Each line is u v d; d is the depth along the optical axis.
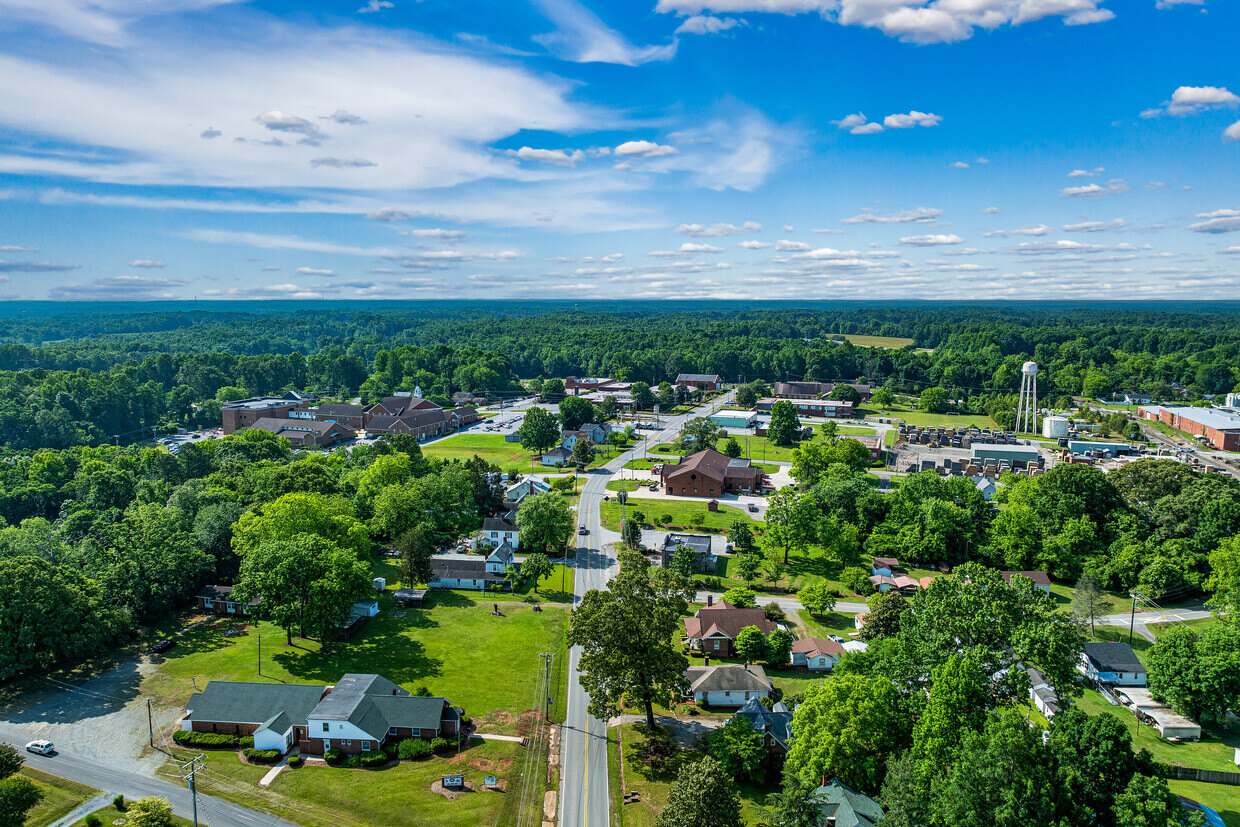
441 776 69.44
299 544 95.88
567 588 116.88
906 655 67.00
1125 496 138.00
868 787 62.59
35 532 109.94
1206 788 69.06
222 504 120.69
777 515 126.75
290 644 95.56
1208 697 78.75
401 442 180.12
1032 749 53.12
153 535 104.88
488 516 147.75
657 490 173.00
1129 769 52.28
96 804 63.59
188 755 71.62
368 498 144.12
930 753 56.25
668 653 76.62
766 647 93.06
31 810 62.16
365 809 64.38
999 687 61.06
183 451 166.88
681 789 56.78
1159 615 109.81
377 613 106.31
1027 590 65.00
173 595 104.38
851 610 110.38
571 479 180.38
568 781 69.19
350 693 77.44
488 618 105.38
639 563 110.50
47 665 85.50
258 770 69.75
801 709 65.75
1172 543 117.12
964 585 66.62
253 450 182.00
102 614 89.31
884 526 133.75
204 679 85.75
